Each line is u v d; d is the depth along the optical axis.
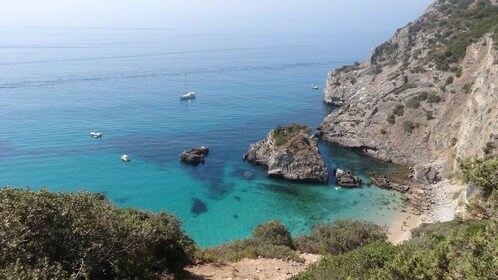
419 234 39.78
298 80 192.75
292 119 122.94
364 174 80.50
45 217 14.35
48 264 12.74
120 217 17.94
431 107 90.50
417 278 13.03
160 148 93.94
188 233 58.53
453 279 11.86
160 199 69.50
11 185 72.38
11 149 89.69
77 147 93.00
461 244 13.34
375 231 39.28
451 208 61.22
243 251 27.67
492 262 11.14
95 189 72.50
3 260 12.56
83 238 14.91
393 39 149.25
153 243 19.17
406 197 69.12
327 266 18.20
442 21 131.75
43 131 103.19
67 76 179.25
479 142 67.56
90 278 14.48
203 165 84.62
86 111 124.19
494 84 69.81
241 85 176.88
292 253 27.75
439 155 81.06
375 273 15.63
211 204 67.88
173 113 125.75
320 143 99.75
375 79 127.50
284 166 78.25
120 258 15.66
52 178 76.38
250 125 114.56
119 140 98.75
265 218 63.31
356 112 102.50
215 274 21.77
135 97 147.00
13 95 141.00
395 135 91.25
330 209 65.94
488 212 13.73
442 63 96.50
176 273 20.34
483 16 120.00
